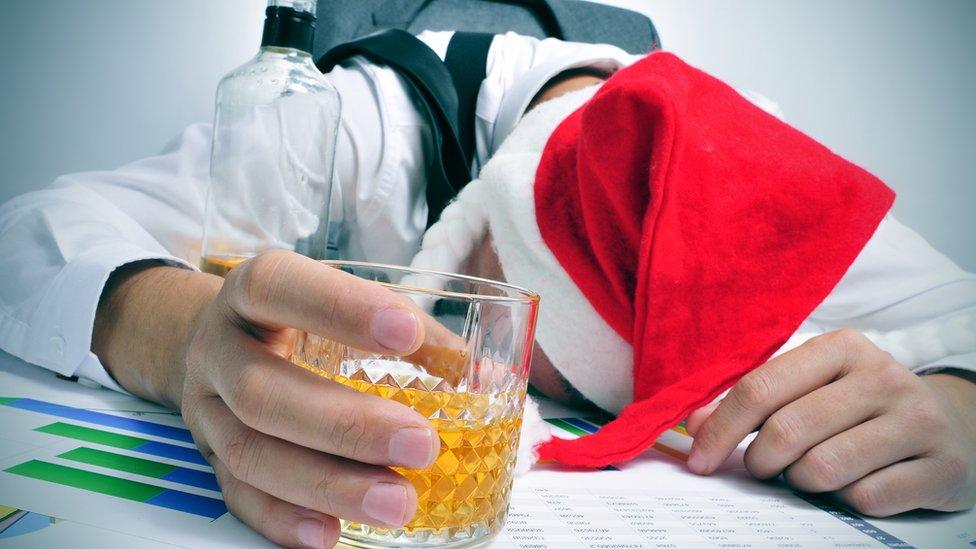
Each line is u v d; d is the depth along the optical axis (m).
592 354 0.53
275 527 0.34
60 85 1.14
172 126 1.20
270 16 0.60
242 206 0.60
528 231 0.52
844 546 0.40
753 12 1.50
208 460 0.40
